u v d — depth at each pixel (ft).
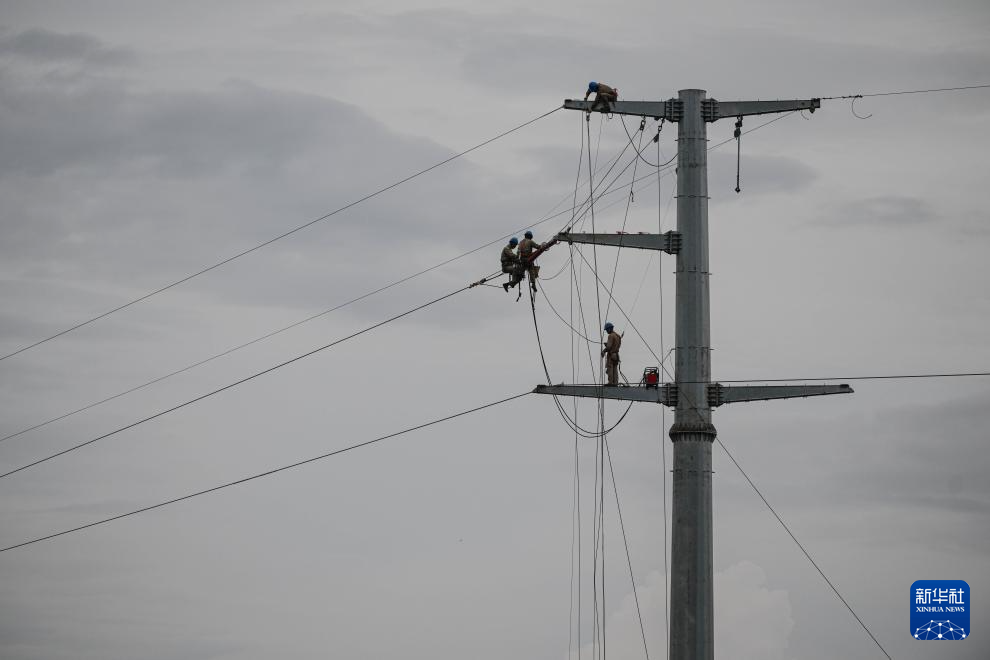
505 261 236.02
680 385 189.26
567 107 200.34
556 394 197.98
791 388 187.83
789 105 195.72
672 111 196.54
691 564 184.75
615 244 193.57
